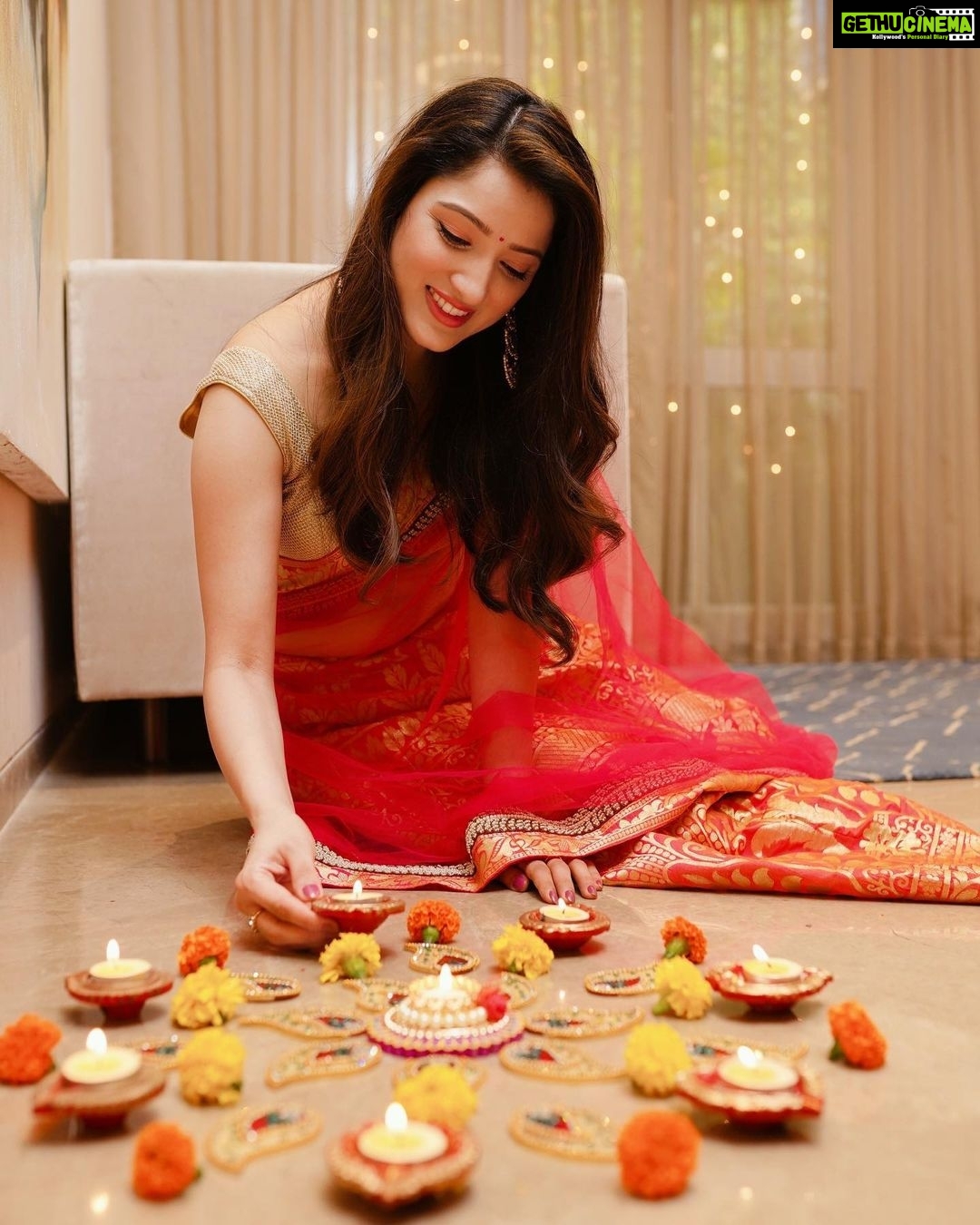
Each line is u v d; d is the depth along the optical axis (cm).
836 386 445
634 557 178
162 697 228
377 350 130
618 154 429
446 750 153
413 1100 70
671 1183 66
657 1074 78
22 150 156
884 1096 79
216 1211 64
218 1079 77
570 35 423
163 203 398
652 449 432
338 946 101
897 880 128
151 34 391
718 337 441
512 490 144
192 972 99
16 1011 94
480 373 143
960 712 288
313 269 218
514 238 124
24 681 201
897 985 101
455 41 418
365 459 132
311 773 150
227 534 127
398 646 163
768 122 440
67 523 281
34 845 158
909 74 443
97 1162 70
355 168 411
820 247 446
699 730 160
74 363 211
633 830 136
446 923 111
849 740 245
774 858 135
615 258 429
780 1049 85
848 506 446
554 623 145
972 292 449
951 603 452
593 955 110
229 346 136
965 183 447
